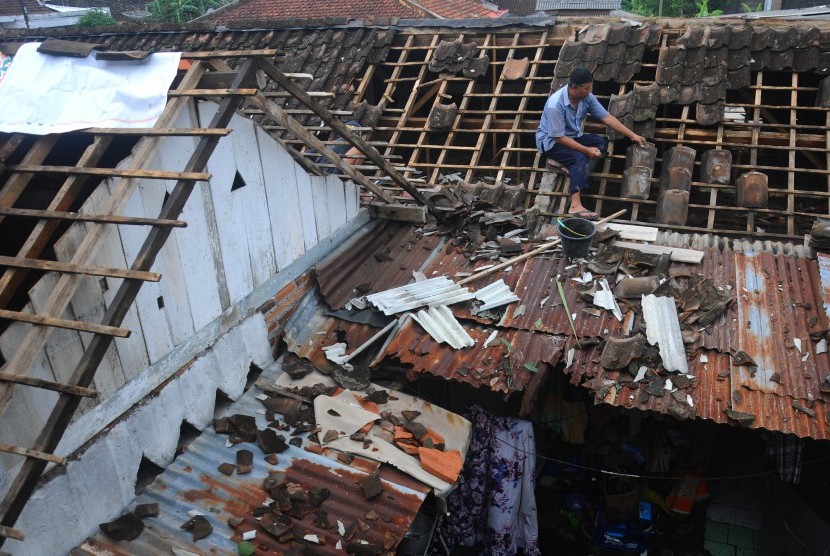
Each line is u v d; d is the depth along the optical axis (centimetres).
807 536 532
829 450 524
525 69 755
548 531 620
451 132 716
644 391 427
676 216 588
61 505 330
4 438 304
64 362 332
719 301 475
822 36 686
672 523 617
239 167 439
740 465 612
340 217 577
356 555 352
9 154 366
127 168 339
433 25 834
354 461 409
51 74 392
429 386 553
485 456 510
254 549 350
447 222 607
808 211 662
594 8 2680
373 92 874
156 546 349
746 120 709
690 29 727
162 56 382
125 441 368
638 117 661
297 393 457
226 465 398
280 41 893
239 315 457
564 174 638
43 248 347
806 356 433
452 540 538
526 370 447
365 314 509
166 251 384
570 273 522
